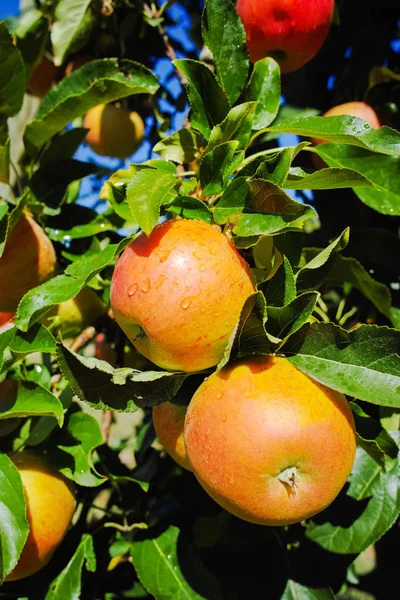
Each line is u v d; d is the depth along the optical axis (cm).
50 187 56
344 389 39
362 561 83
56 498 50
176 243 40
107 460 58
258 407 38
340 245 44
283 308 40
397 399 39
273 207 41
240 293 40
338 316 60
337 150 54
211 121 48
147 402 42
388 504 52
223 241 40
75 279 44
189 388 45
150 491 57
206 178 44
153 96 75
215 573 54
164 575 50
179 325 39
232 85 50
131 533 54
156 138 82
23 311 44
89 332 57
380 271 63
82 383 42
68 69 77
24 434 55
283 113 66
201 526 57
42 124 55
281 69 60
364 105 62
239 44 50
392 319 55
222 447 38
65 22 66
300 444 38
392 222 67
